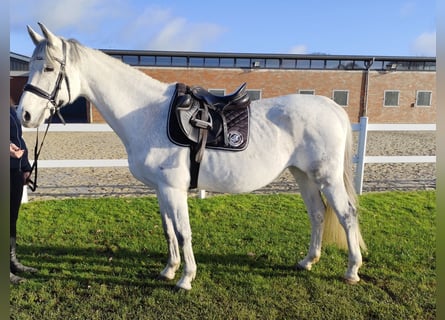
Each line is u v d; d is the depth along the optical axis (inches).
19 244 137.3
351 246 104.2
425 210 180.4
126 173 279.4
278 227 157.0
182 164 94.7
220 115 96.0
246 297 102.4
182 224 98.0
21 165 109.0
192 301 100.3
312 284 109.0
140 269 119.4
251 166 96.4
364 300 100.7
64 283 109.9
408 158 212.1
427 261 124.3
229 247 136.3
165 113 97.0
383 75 834.2
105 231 152.0
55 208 181.5
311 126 98.0
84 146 434.6
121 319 93.0
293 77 821.2
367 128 204.2
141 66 784.3
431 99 845.2
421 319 93.2
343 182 102.3
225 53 806.5
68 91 93.4
